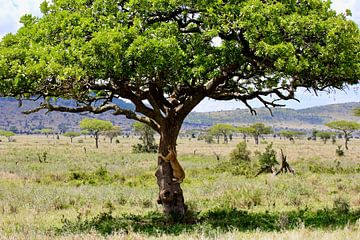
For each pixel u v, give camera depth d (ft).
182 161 174.29
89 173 114.11
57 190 78.23
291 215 49.67
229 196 66.18
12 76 39.09
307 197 66.90
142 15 41.01
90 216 56.03
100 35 36.47
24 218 53.31
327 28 38.60
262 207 59.36
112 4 41.91
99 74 37.17
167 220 47.24
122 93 45.47
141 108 47.67
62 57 37.65
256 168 118.73
